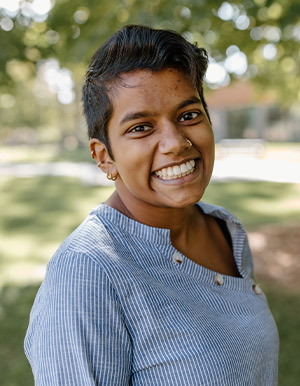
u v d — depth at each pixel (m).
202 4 3.66
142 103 0.99
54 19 4.83
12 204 12.47
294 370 3.49
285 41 5.77
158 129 1.02
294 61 7.75
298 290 5.10
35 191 14.86
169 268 1.09
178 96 1.01
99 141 1.10
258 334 1.14
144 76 0.99
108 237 1.04
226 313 1.13
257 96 10.89
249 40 5.45
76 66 4.94
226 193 12.67
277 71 8.60
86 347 0.90
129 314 0.97
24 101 45.44
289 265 5.91
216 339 1.02
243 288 1.25
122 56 1.00
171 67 1.00
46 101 47.00
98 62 1.03
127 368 0.96
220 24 4.78
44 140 55.88
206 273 1.16
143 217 1.16
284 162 19.69
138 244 1.08
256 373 1.10
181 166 1.05
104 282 0.95
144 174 1.05
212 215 1.42
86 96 1.08
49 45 4.89
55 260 1.00
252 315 1.18
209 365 0.98
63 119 47.84
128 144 1.03
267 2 4.19
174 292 1.06
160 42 0.98
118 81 1.00
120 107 1.01
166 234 1.11
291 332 4.08
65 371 0.89
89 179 16.56
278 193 12.41
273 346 1.21
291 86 9.64
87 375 0.88
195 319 1.02
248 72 8.28
